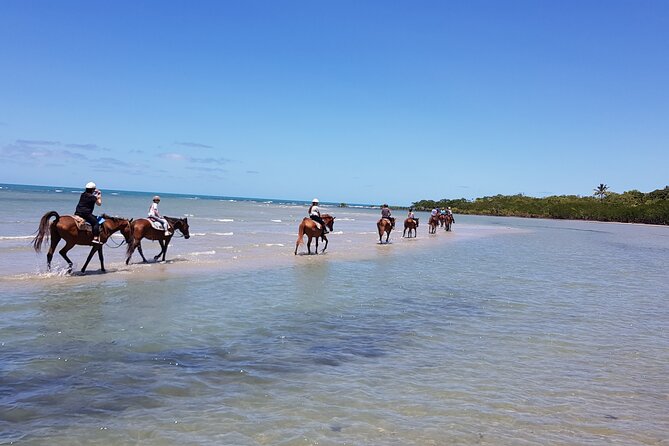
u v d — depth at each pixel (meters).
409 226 35.69
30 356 7.07
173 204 85.94
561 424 5.45
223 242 26.50
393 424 5.30
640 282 17.05
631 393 6.51
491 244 33.34
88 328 8.69
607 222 110.06
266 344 8.20
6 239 22.23
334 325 9.68
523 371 7.27
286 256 21.08
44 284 12.66
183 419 5.25
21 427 4.93
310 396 6.05
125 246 22.92
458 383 6.68
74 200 73.38
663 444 5.05
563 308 12.06
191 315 9.95
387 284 14.88
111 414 5.31
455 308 11.73
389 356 7.84
